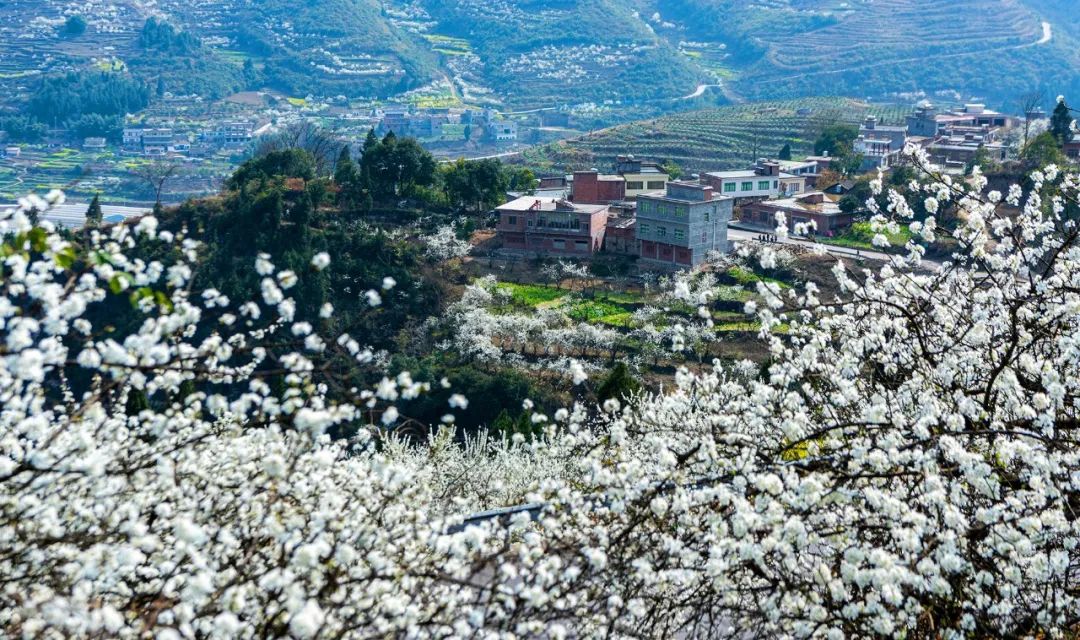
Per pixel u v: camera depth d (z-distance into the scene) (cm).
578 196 7688
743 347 4822
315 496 847
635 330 5306
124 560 636
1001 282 1145
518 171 8850
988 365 1023
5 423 747
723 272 5819
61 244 623
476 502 1556
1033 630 798
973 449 920
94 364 685
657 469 868
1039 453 802
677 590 908
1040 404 869
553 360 5072
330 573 696
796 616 779
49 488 748
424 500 973
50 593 632
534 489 1164
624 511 878
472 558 780
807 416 995
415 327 5609
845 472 870
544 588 729
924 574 778
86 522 786
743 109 16338
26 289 676
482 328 5212
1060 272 1094
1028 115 10206
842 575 764
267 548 801
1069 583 868
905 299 1110
